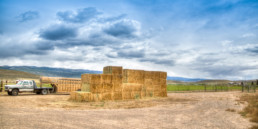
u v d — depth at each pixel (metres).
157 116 11.77
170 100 22.64
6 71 108.62
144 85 25.64
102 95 20.61
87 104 17.88
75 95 20.06
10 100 18.81
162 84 27.38
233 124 9.58
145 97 25.08
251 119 10.42
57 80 27.97
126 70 24.47
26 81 25.73
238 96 27.14
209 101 20.91
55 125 8.63
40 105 16.30
